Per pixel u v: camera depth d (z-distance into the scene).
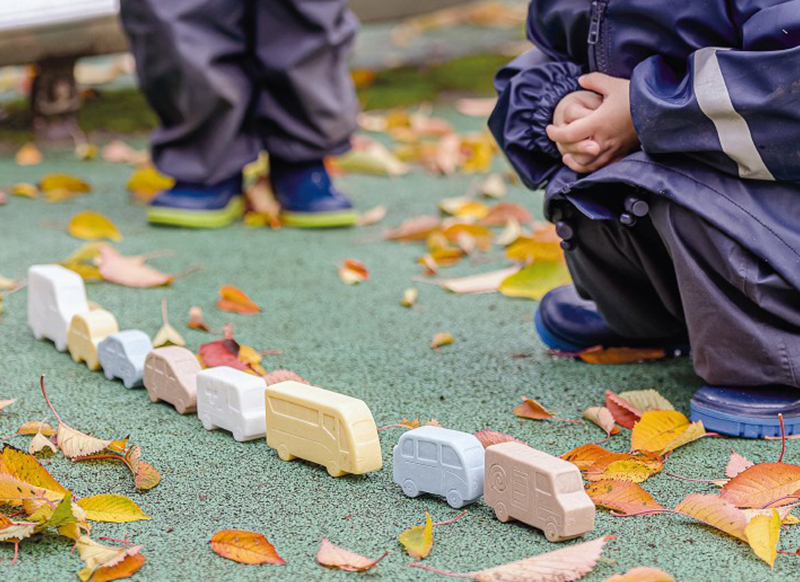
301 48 2.22
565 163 1.38
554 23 1.42
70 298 1.64
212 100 2.22
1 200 2.51
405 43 4.57
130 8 2.19
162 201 2.34
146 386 1.45
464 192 2.70
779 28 1.17
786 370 1.27
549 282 1.90
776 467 1.15
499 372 1.56
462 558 1.04
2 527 1.06
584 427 1.36
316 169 2.38
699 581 1.00
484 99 3.64
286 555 1.05
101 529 1.10
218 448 1.30
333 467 1.21
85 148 2.99
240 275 2.03
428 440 1.15
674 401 1.45
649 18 1.29
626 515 1.12
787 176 1.22
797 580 1.00
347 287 1.97
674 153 1.28
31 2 2.81
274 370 1.56
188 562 1.03
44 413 1.40
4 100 3.59
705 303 1.28
